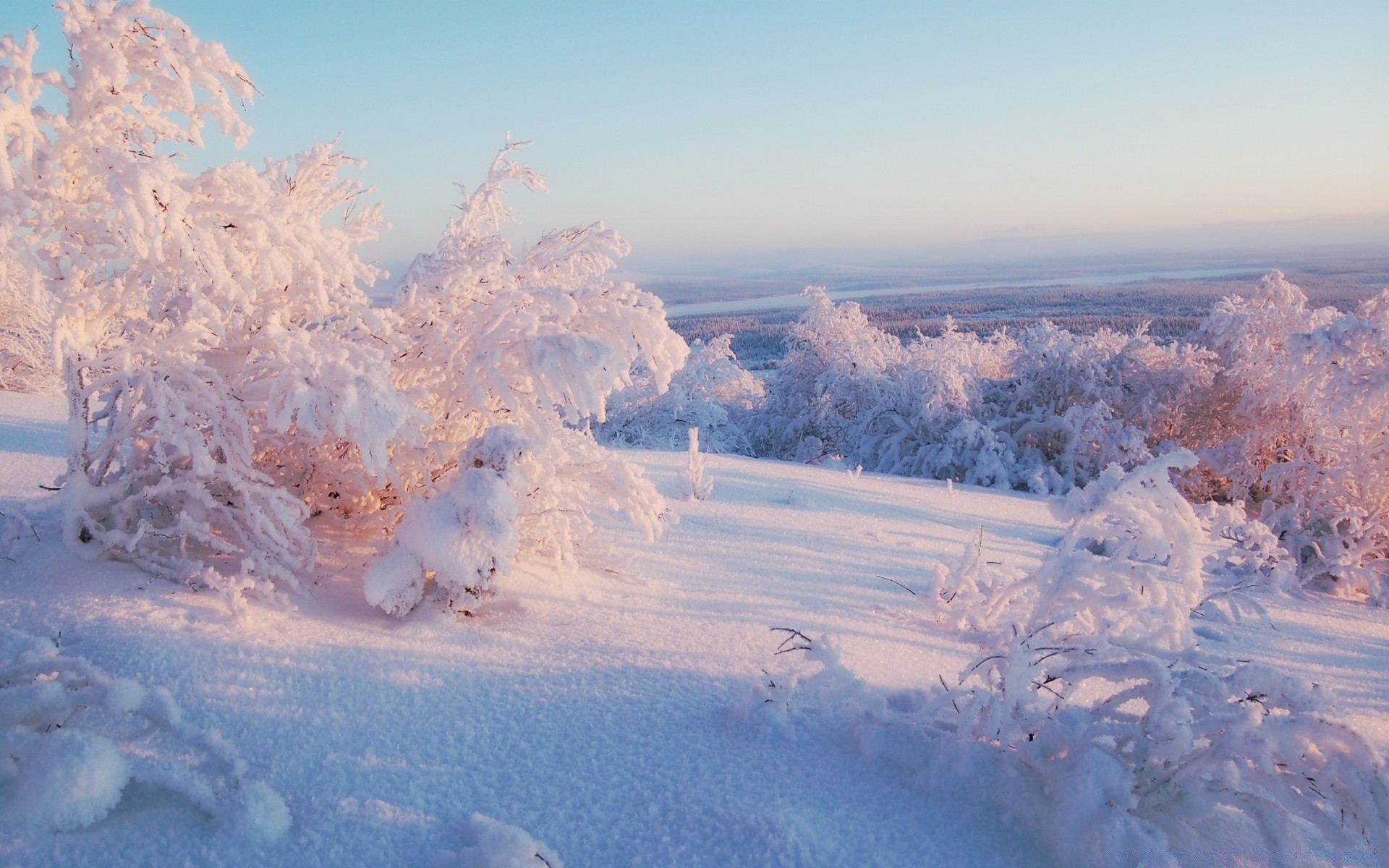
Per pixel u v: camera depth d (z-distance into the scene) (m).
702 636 4.09
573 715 3.13
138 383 3.63
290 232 3.60
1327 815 2.31
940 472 21.69
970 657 4.46
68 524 3.64
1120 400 20.83
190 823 2.34
